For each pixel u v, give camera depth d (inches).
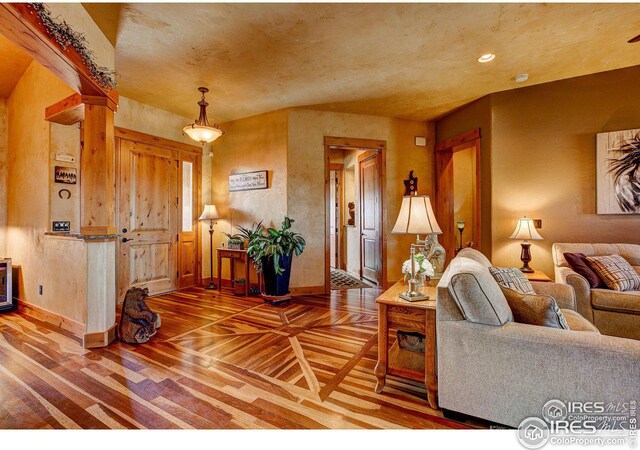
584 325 74.7
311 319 135.2
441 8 92.7
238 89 152.1
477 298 62.1
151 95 159.3
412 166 199.6
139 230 169.0
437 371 69.5
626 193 133.0
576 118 141.9
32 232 138.8
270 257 159.6
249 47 114.3
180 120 191.0
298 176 179.5
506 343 59.8
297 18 97.4
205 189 205.8
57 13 79.2
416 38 108.9
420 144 200.7
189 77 138.8
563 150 144.3
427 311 70.7
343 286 204.2
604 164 136.8
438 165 199.6
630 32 106.0
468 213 228.8
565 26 102.2
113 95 111.9
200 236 203.6
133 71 132.9
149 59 122.8
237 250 181.3
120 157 160.2
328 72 134.3
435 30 104.0
